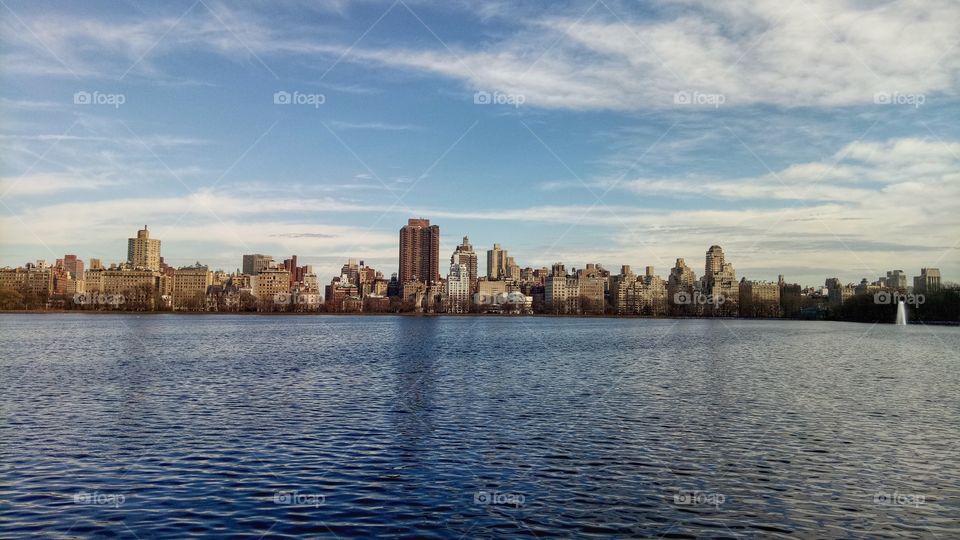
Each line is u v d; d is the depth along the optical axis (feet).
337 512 108.27
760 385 258.78
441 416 187.52
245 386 255.70
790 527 103.55
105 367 329.11
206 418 184.03
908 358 395.55
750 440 156.25
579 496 116.06
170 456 140.97
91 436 160.04
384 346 517.55
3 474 127.44
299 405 207.21
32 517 105.60
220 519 105.29
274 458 139.54
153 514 107.04
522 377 290.56
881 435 162.40
